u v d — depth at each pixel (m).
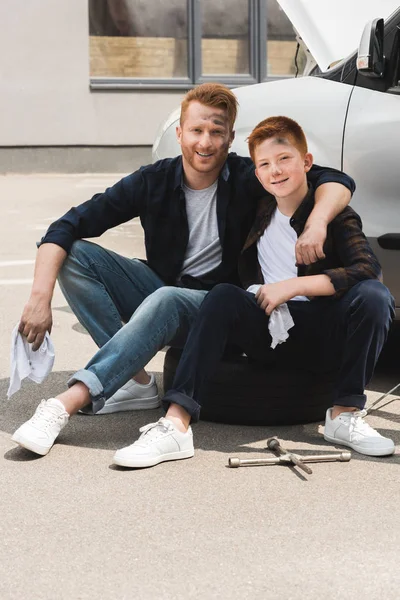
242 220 4.36
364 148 5.02
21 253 9.27
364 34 4.95
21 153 16.66
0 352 5.73
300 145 4.11
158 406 4.71
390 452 4.03
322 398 4.42
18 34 16.38
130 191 4.36
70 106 16.72
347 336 4.08
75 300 4.43
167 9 16.98
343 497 3.59
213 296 3.98
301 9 6.78
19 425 4.42
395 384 5.17
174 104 17.09
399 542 3.21
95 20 16.75
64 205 12.52
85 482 3.73
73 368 5.39
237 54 17.33
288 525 3.34
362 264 4.06
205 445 4.16
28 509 3.48
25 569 3.02
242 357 4.38
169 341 4.20
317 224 4.01
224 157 4.27
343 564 3.05
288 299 4.01
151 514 3.43
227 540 3.22
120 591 2.88
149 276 4.49
